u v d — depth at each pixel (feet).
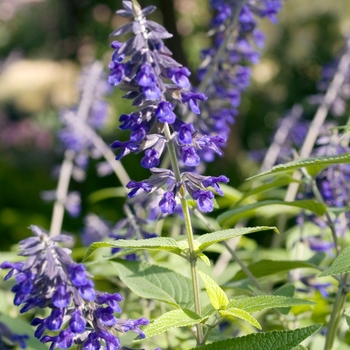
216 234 3.31
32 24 12.98
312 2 10.87
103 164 6.00
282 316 3.99
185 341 4.08
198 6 10.61
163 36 3.20
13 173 11.98
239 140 10.37
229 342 3.19
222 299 3.26
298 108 6.07
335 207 4.11
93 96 5.99
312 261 4.38
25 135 14.87
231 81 4.63
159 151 3.22
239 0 4.56
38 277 3.09
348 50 5.45
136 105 3.22
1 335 3.47
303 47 10.56
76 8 10.68
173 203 3.23
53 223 5.91
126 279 3.63
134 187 3.25
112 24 10.44
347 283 3.74
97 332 3.13
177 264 4.44
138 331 3.18
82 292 3.06
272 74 10.94
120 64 3.16
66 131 5.90
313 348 4.23
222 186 5.24
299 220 4.42
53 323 3.08
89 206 10.01
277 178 4.00
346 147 4.26
